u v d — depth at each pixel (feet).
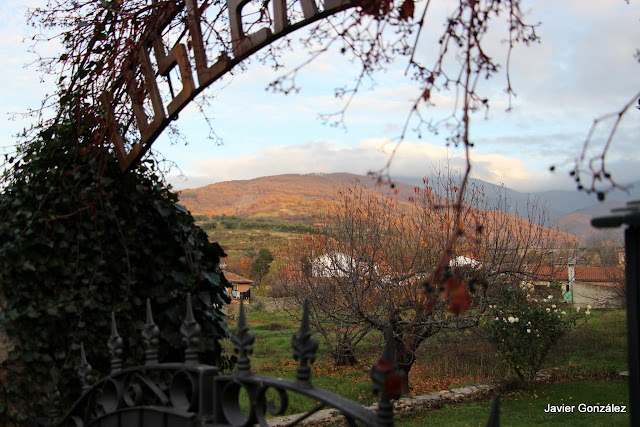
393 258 34.91
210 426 7.16
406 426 28.48
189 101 10.81
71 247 12.48
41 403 12.04
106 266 12.63
